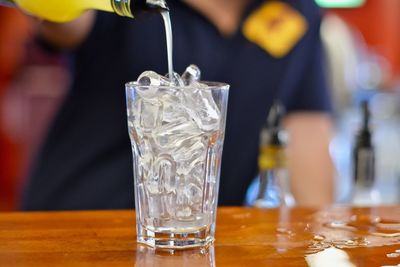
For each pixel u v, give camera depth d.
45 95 3.24
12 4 0.97
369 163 1.05
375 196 1.05
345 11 5.56
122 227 0.83
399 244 0.78
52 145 1.34
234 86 1.33
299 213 0.90
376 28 5.62
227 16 1.33
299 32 1.36
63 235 0.79
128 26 1.27
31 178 1.36
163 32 1.28
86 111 1.31
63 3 0.90
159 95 0.73
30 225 0.83
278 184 1.01
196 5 1.31
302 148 1.41
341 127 2.64
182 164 0.74
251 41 1.33
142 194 0.76
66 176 1.31
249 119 1.34
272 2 1.36
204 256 0.73
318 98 1.43
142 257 0.73
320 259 0.73
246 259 0.72
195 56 1.30
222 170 1.35
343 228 0.83
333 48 2.79
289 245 0.77
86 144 1.31
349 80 3.06
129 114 0.75
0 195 3.16
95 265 0.70
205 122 0.73
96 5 0.87
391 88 3.85
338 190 1.51
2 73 3.23
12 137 3.21
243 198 1.36
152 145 0.74
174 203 0.75
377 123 2.69
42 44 1.32
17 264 0.70
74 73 1.33
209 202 0.76
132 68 1.28
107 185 1.29
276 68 1.34
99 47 1.29
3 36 3.25
